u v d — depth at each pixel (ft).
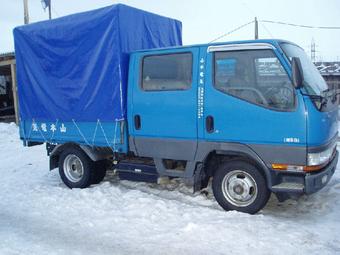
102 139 23.15
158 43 25.25
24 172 31.07
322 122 17.89
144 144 21.86
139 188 24.73
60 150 25.77
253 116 18.72
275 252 15.28
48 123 25.48
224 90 19.38
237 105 19.04
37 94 25.57
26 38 25.55
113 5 21.75
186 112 20.35
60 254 15.69
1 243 16.90
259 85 18.62
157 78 21.25
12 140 47.88
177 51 20.59
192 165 20.66
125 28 22.29
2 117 69.72
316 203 20.84
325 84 21.04
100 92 22.71
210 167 21.16
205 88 19.77
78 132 24.09
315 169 18.03
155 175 22.18
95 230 17.99
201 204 21.39
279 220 18.66
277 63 18.22
